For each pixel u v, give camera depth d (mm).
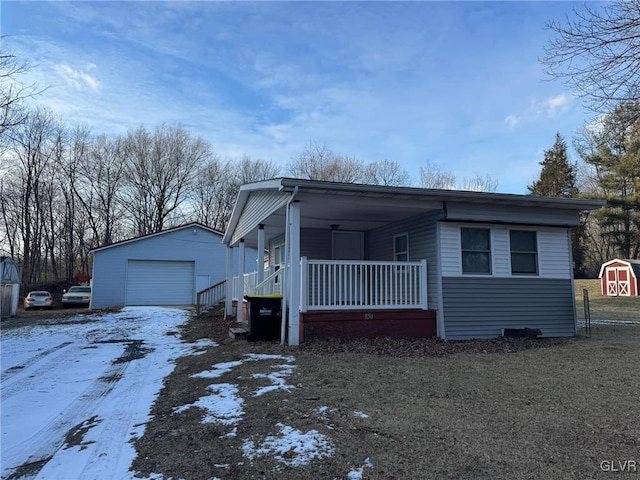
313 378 6008
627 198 30375
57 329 13242
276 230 13336
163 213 36438
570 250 10688
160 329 13031
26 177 33219
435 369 6559
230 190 39438
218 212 39156
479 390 5383
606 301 25359
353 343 8539
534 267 10336
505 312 9859
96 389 6070
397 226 11430
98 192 34750
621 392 5270
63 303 25188
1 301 17172
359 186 8320
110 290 22250
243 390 5516
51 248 34656
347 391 5359
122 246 22656
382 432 3980
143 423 4508
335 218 11125
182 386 5902
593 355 7734
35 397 5715
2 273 17281
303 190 8250
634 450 3521
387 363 6969
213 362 7387
